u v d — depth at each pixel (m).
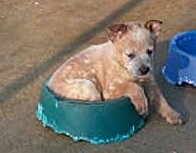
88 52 1.57
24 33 2.10
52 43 2.03
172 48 1.73
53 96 1.50
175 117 1.55
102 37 2.06
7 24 2.18
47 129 1.55
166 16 2.20
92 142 1.48
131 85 1.50
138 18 2.20
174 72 1.73
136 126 1.51
